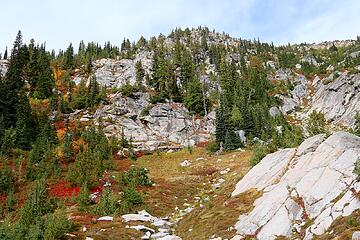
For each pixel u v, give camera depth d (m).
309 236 27.73
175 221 43.75
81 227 39.97
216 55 160.62
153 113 108.44
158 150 89.62
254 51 195.50
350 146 36.19
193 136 101.44
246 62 167.12
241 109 102.50
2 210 49.16
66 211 46.94
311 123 70.69
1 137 74.56
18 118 82.12
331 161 35.19
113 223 41.62
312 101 138.50
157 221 43.16
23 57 120.00
